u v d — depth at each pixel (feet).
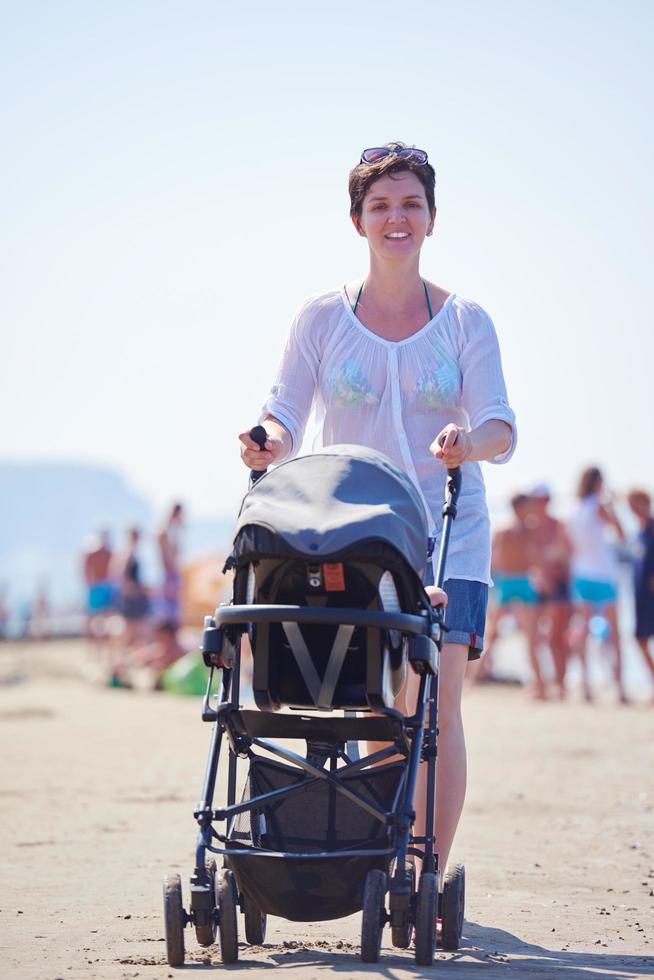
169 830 52.21
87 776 68.95
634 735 89.10
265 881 31.14
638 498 112.37
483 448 35.01
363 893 30.94
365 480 31.19
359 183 36.81
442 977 28.89
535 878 43.88
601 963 32.14
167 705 117.50
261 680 30.68
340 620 29.27
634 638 113.60
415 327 36.76
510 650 206.49
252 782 33.47
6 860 45.78
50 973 29.76
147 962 30.91
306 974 28.91
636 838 51.78
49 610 288.92
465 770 35.81
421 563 31.22
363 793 32.48
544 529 118.32
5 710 108.88
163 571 146.41
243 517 30.76
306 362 37.50
